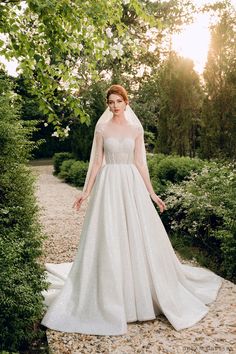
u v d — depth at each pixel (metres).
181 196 5.81
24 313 2.74
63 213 8.30
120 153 3.52
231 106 7.93
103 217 3.36
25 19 3.55
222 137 8.06
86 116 3.67
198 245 5.48
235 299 3.71
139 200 3.46
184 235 5.71
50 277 4.18
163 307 3.25
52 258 5.11
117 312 3.14
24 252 3.36
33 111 21.70
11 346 2.70
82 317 3.20
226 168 6.12
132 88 17.83
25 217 4.07
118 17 3.64
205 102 8.21
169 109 9.63
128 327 3.17
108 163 3.57
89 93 13.54
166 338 2.99
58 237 6.19
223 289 3.96
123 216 3.38
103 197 3.43
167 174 7.45
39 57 3.13
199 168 6.74
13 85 4.71
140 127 3.67
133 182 3.51
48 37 3.17
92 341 2.96
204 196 5.25
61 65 3.71
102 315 3.17
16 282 2.80
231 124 7.93
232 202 4.53
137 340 2.97
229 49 8.06
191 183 5.97
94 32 3.50
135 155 3.63
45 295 3.61
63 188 12.77
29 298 2.68
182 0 16.95
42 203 9.68
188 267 4.47
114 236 3.31
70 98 3.68
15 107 4.98
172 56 9.74
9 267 2.74
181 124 9.48
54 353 2.80
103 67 14.42
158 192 6.30
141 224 3.41
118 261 3.25
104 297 3.21
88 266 3.34
